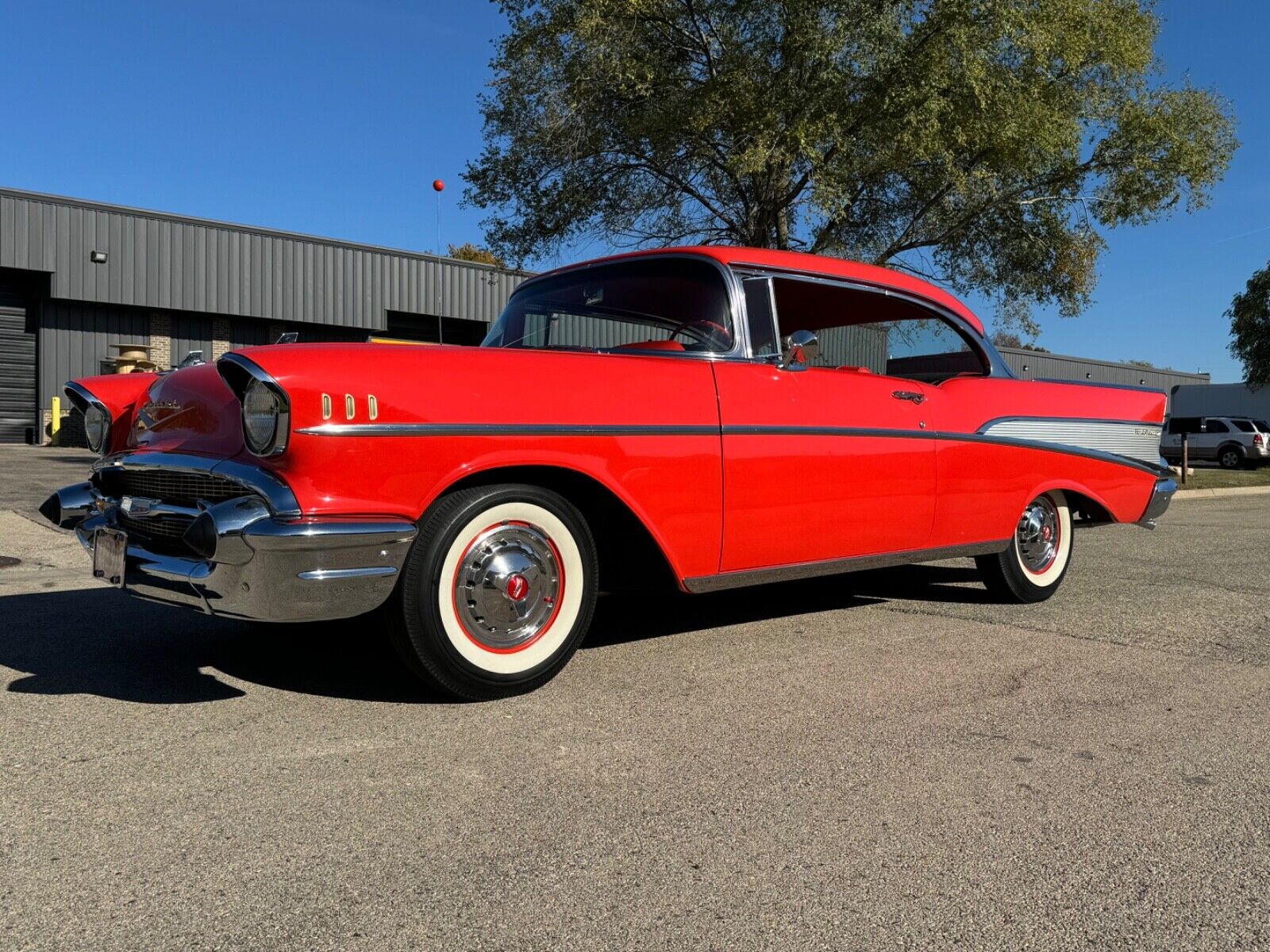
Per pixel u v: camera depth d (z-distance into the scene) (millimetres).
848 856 2074
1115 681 3516
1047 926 1807
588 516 3541
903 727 2934
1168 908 1883
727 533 3549
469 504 2941
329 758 2604
